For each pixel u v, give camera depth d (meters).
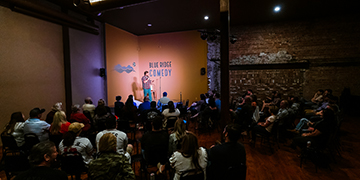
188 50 9.52
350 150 4.10
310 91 8.01
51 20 5.49
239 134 1.91
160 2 5.95
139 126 5.02
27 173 1.46
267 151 4.14
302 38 8.00
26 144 2.84
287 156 3.86
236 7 6.59
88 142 2.48
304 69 8.04
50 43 5.80
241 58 8.84
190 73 9.55
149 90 9.47
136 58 10.19
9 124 3.01
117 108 5.80
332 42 7.65
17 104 4.96
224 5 3.14
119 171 1.66
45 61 5.66
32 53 5.31
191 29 9.33
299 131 4.49
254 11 7.01
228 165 1.86
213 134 5.33
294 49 8.13
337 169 3.30
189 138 1.84
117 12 6.76
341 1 6.13
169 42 9.80
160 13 6.97
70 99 6.41
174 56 9.76
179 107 5.68
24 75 5.12
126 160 1.75
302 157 3.45
